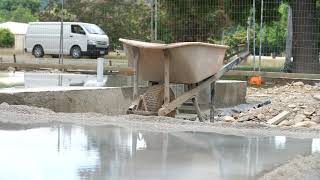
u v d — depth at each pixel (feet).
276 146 21.18
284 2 82.74
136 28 100.17
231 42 82.64
